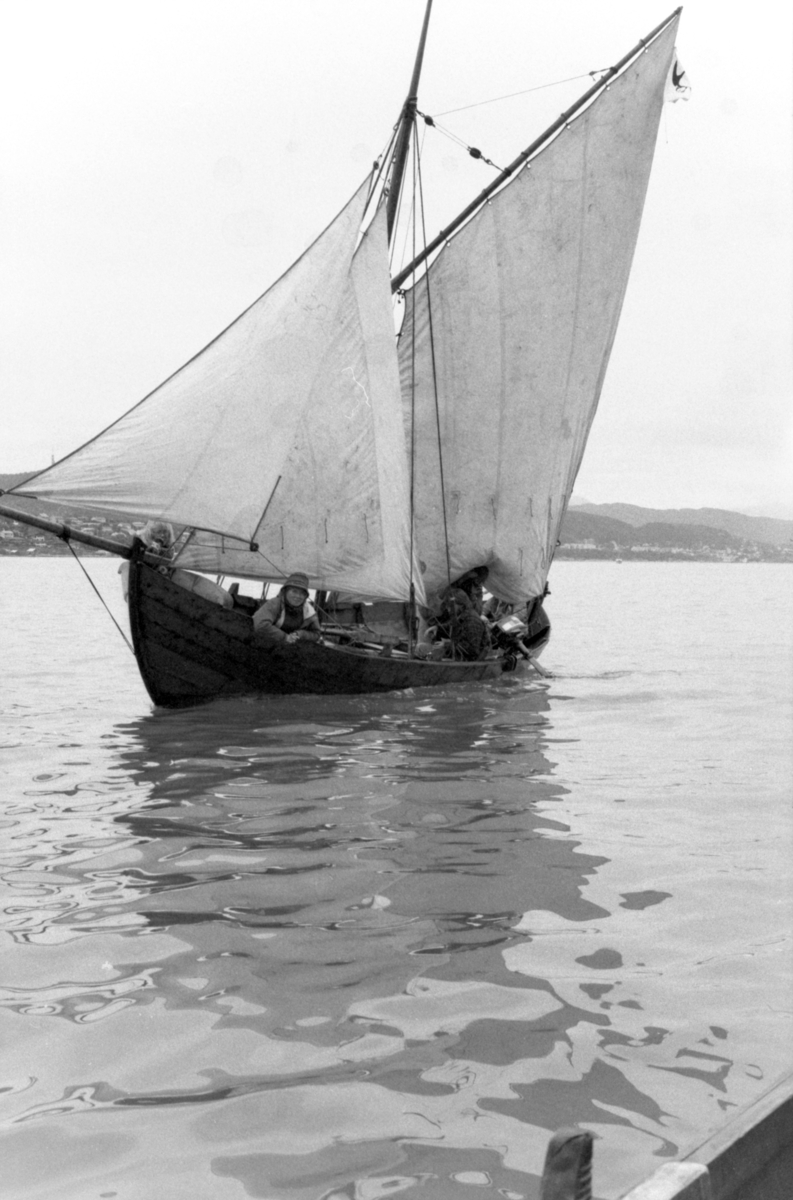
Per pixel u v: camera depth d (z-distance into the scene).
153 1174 4.35
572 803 10.78
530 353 22.39
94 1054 5.35
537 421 22.77
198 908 7.46
